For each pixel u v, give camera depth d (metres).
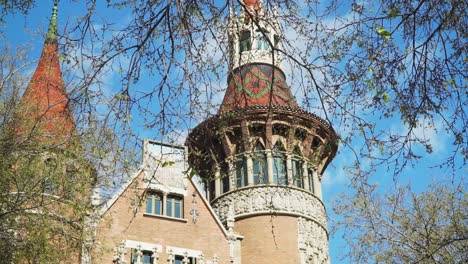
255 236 36.06
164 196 33.72
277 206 36.78
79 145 20.91
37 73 23.95
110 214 29.70
